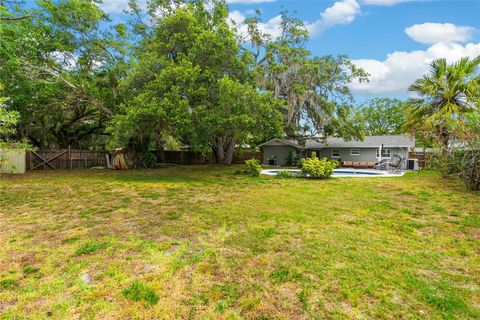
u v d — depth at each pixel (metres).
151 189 8.27
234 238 3.90
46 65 12.97
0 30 7.12
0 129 5.84
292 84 16.23
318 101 16.64
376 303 2.34
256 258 3.22
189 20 12.02
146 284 2.62
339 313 2.21
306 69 15.99
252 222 4.71
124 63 14.04
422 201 6.58
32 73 12.24
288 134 19.34
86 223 4.63
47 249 3.46
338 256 3.27
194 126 10.67
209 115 10.55
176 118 9.87
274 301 2.37
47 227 4.39
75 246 3.57
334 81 16.94
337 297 2.43
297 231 4.22
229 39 11.86
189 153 21.36
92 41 13.41
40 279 2.71
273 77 16.19
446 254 3.39
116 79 13.70
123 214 5.25
